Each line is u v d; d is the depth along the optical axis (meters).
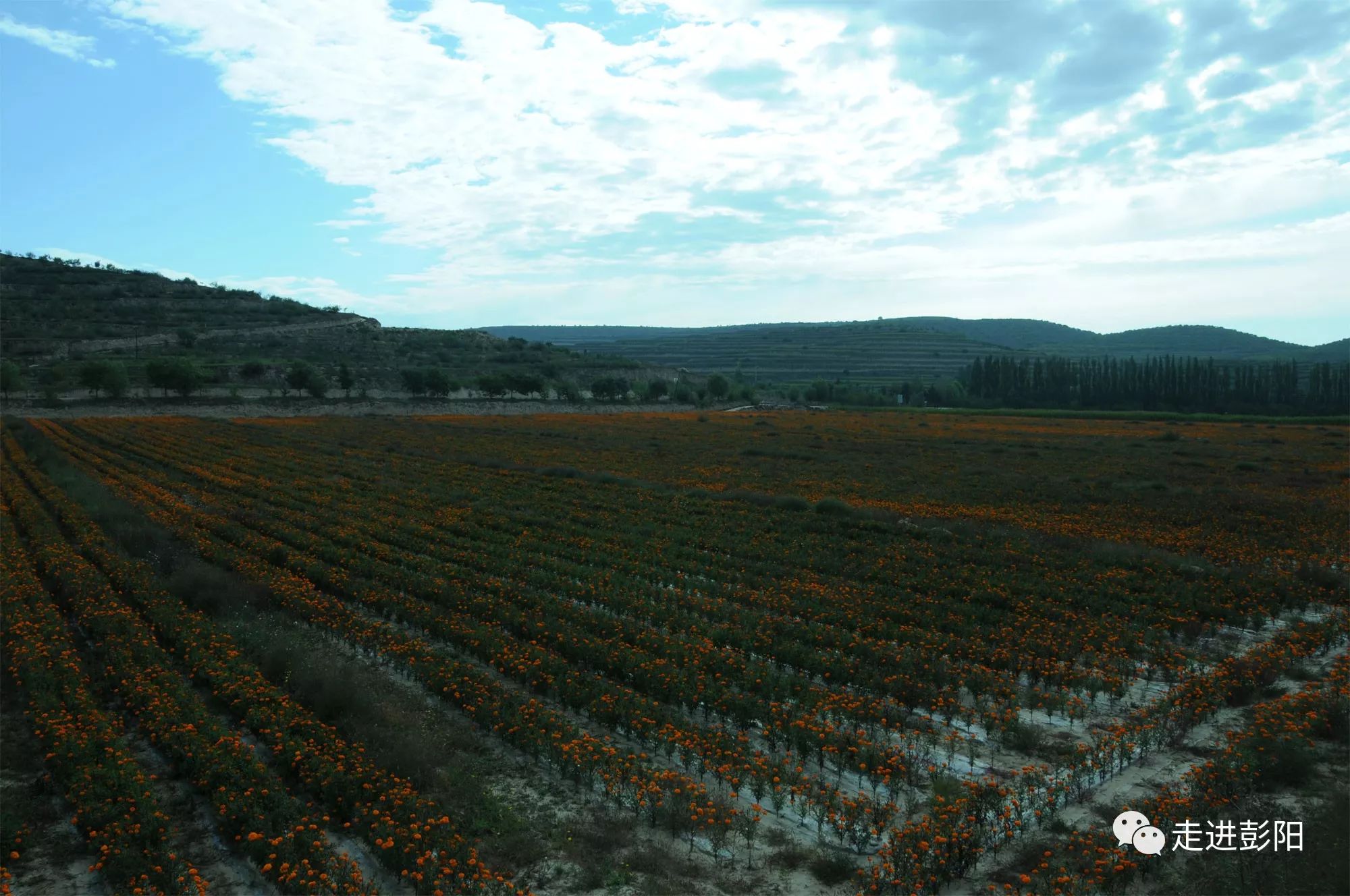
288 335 160.00
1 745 13.69
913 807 11.54
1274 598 20.89
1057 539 28.88
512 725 13.91
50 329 137.50
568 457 58.25
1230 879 9.20
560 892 9.79
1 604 19.98
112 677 15.69
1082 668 16.78
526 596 21.55
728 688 15.60
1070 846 10.24
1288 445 66.38
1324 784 11.39
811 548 27.64
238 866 10.47
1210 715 14.24
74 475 41.56
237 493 39.94
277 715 13.72
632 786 11.95
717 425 89.44
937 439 72.88
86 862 10.62
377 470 49.00
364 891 9.41
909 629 18.80
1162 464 54.56
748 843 10.59
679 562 25.66
